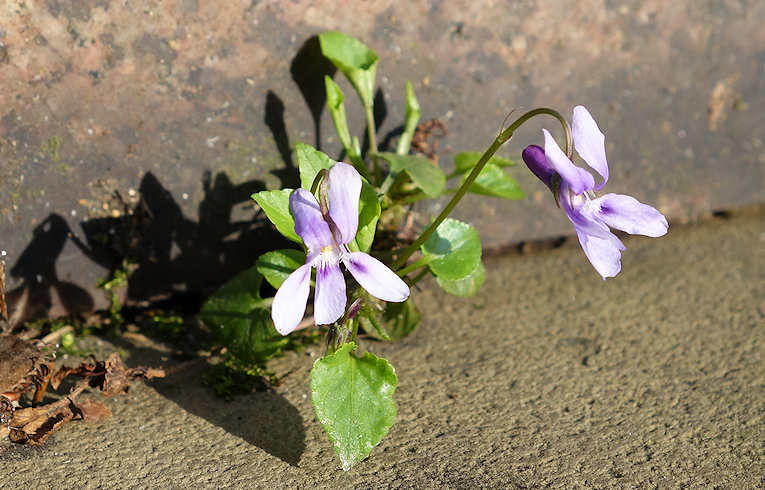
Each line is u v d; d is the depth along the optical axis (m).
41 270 0.29
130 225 0.29
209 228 0.30
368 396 0.25
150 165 0.29
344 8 0.30
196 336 0.29
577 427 0.26
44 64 0.28
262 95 0.30
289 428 0.26
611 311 0.31
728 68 0.34
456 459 0.25
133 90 0.28
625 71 0.33
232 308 0.28
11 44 0.27
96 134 0.28
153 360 0.28
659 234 0.24
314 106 0.30
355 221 0.24
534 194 0.33
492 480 0.25
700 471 0.25
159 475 0.25
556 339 0.30
